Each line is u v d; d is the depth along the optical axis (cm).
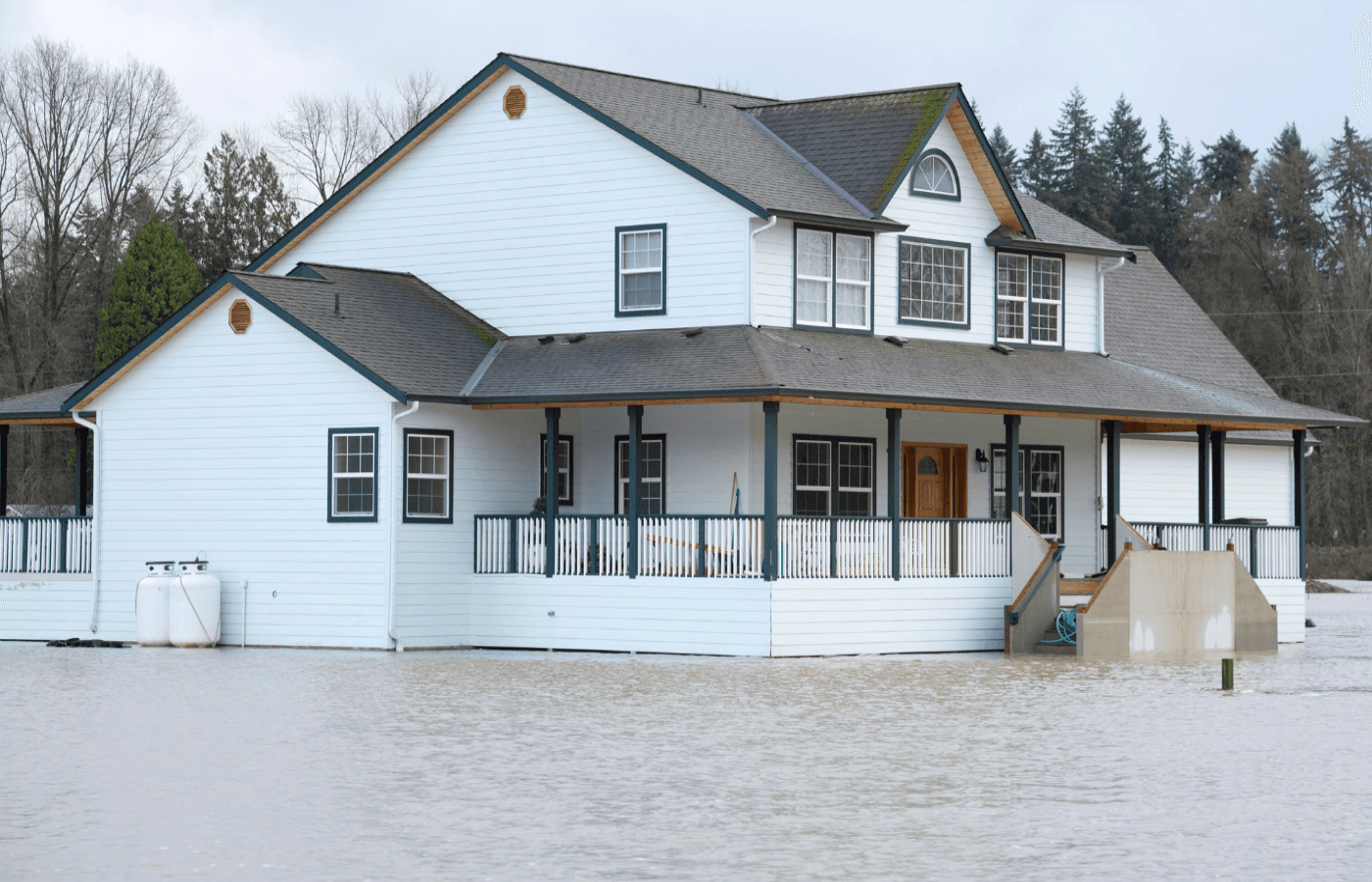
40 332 6462
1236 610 3288
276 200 7162
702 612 2944
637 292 3244
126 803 1500
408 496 3089
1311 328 8231
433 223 3500
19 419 3547
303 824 1408
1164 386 3559
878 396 2952
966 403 3064
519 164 3397
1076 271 3669
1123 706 2236
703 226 3169
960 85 3397
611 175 3278
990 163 3434
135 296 5934
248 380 3212
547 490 3111
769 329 3125
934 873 1240
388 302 3341
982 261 3481
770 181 3231
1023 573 3181
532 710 2156
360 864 1262
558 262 3341
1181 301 4416
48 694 2342
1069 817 1448
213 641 3198
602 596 3042
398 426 3066
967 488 3491
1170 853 1310
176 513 3288
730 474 3138
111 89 6650
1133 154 10062
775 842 1345
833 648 2955
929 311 3391
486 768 1686
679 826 1404
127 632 3325
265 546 3191
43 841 1343
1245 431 4475
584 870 1247
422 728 1977
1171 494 4291
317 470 3139
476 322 3412
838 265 3250
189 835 1365
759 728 1983
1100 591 3056
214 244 7031
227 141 7200
